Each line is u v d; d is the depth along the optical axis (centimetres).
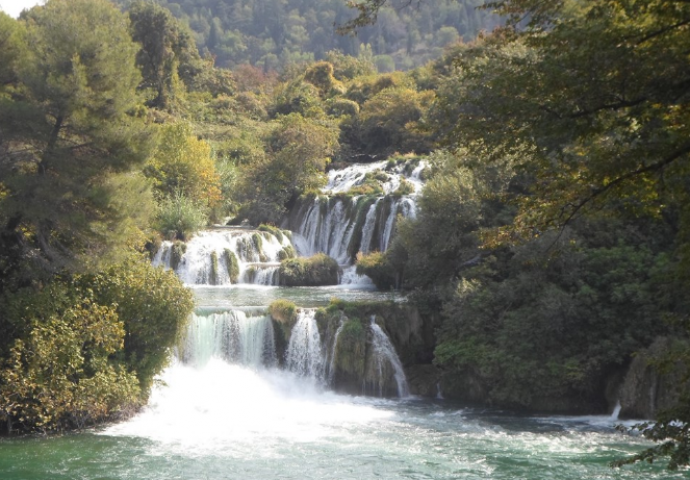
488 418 2748
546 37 1242
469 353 2983
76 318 2552
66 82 2564
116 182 2727
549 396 2867
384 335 3209
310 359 3162
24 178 2527
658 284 2794
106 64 2694
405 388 3133
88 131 2648
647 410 2642
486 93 1287
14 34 2661
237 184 6197
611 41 1142
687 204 1280
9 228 2625
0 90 2667
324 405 2920
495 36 1412
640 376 2672
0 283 2614
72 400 2445
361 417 2739
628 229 3111
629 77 1149
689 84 1148
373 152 8031
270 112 9606
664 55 1130
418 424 2645
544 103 1220
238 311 3206
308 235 5550
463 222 3412
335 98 9475
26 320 2480
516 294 3034
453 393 3083
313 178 6231
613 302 2881
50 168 2695
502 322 3019
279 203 5906
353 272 4694
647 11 1170
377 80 9212
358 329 3147
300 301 3803
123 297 2723
